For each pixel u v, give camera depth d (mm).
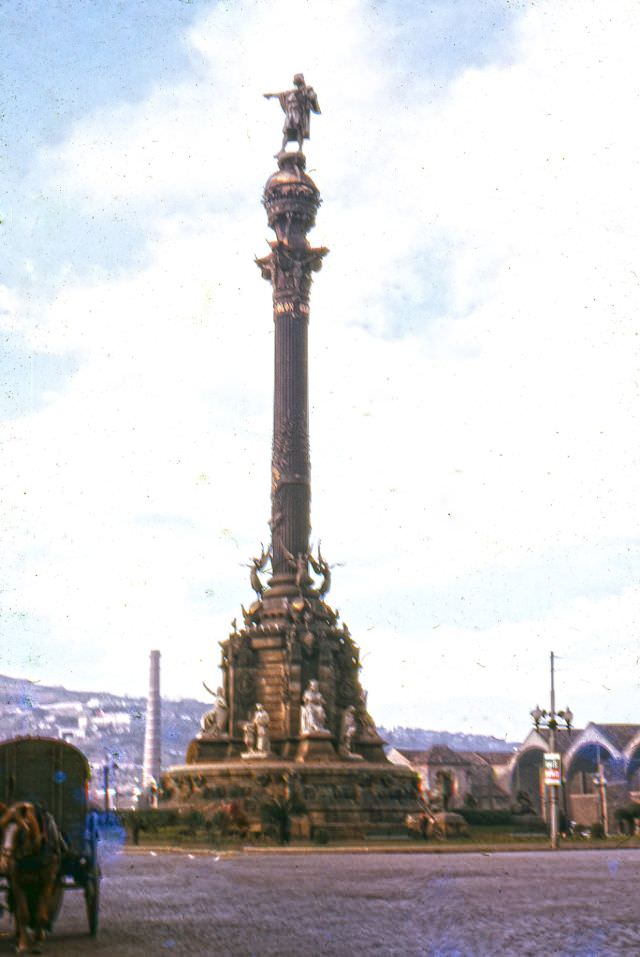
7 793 22344
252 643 95875
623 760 145000
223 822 77812
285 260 100875
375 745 95750
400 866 46938
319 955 19156
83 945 20688
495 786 168500
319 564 98938
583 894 31547
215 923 24469
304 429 99438
